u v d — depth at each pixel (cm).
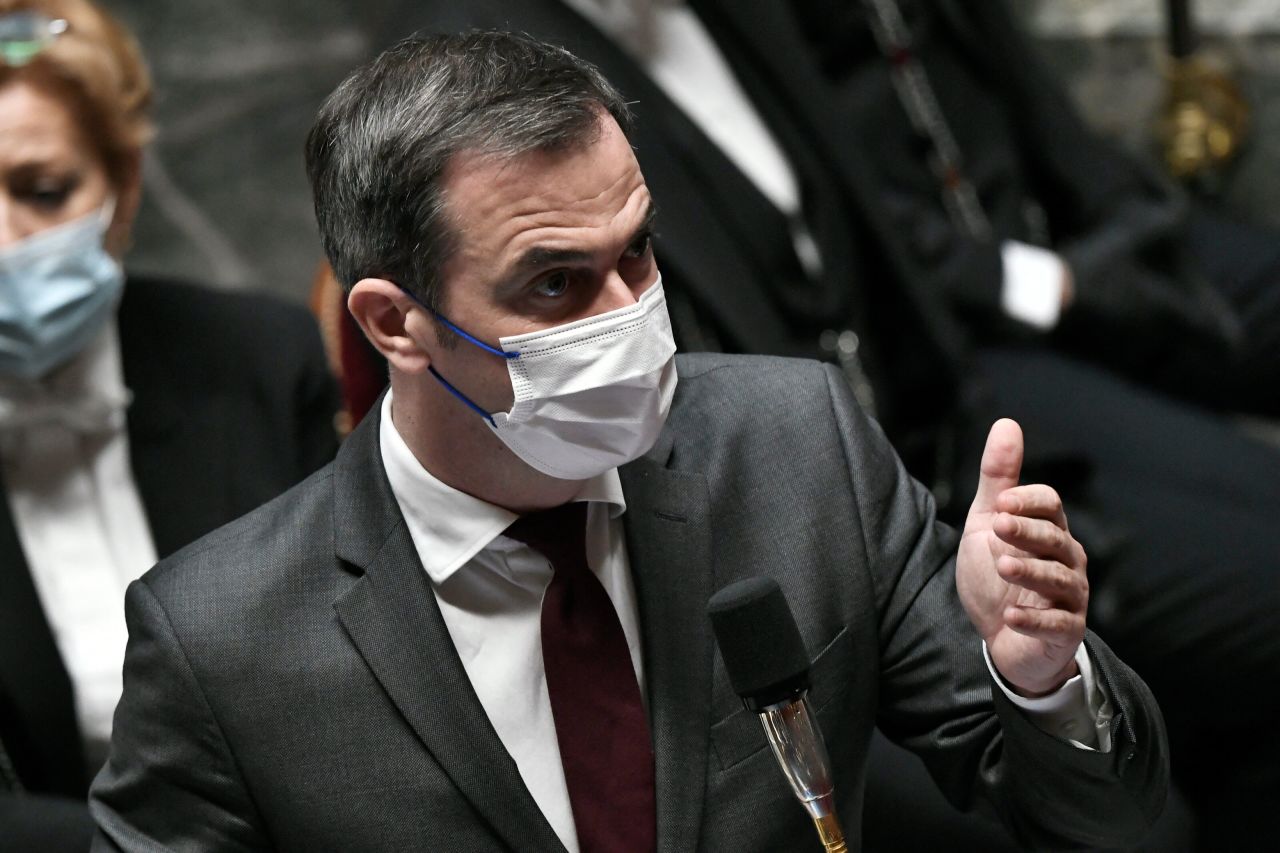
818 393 737
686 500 698
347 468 702
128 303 1085
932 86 1485
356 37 2109
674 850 665
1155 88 1853
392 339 652
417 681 664
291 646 670
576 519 683
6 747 998
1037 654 612
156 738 673
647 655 687
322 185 650
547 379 622
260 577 683
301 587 681
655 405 634
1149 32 1847
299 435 1088
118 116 1026
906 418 1309
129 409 1057
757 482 712
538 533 678
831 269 1262
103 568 1044
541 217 605
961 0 1512
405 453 684
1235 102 1764
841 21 1476
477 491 673
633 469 703
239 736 664
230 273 1962
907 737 733
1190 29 1759
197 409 1070
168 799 675
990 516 635
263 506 718
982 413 1284
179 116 2028
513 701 684
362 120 630
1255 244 1620
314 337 1116
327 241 657
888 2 1480
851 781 706
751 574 696
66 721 1005
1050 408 1390
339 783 661
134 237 1962
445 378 644
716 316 1178
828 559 703
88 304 1011
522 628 689
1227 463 1340
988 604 630
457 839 661
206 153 2017
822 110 1278
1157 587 1236
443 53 631
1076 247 1478
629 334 620
